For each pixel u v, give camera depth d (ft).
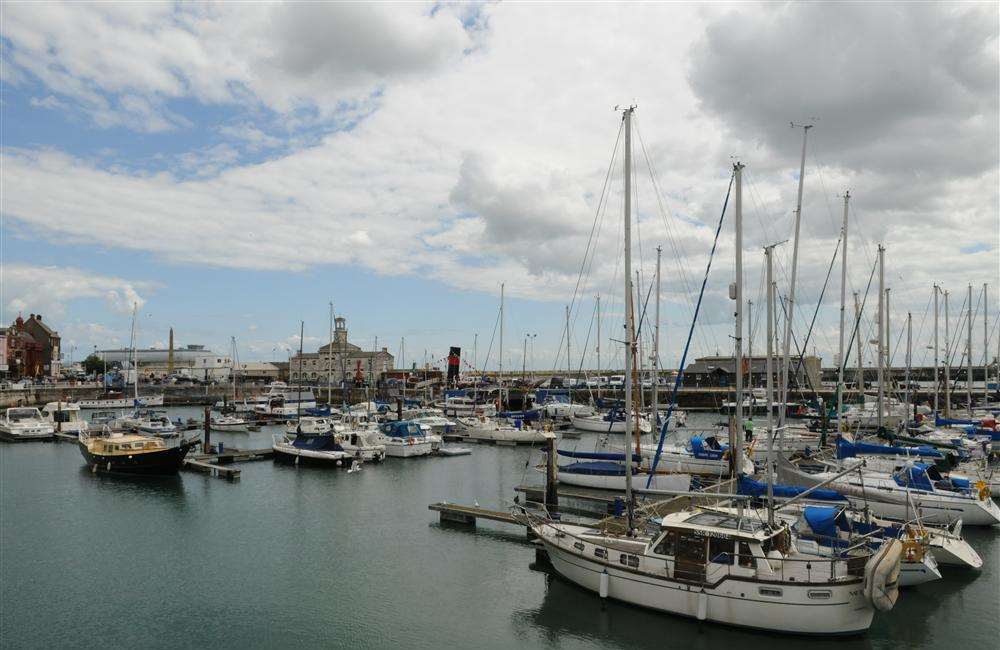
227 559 99.91
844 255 160.45
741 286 87.56
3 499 139.85
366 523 119.24
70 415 268.41
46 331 557.74
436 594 85.30
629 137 88.84
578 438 249.55
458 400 356.59
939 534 88.94
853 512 84.84
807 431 208.23
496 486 153.28
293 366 618.03
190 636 74.18
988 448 163.53
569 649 70.33
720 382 422.82
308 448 185.47
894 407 255.50
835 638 67.82
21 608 81.92
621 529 88.33
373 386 467.11
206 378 595.88
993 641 69.15
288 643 72.28
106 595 85.97
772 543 71.87
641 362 201.46
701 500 105.91
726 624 70.49
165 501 137.59
